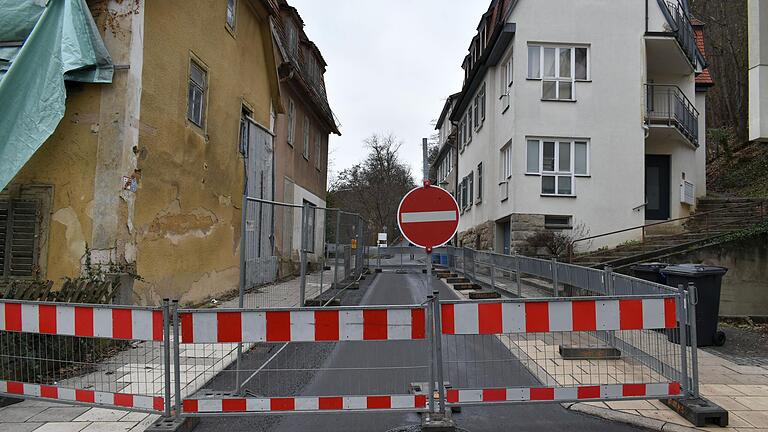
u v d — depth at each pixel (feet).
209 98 36.47
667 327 16.02
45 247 26.61
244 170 43.47
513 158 57.31
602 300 15.67
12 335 18.08
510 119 59.47
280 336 15.20
